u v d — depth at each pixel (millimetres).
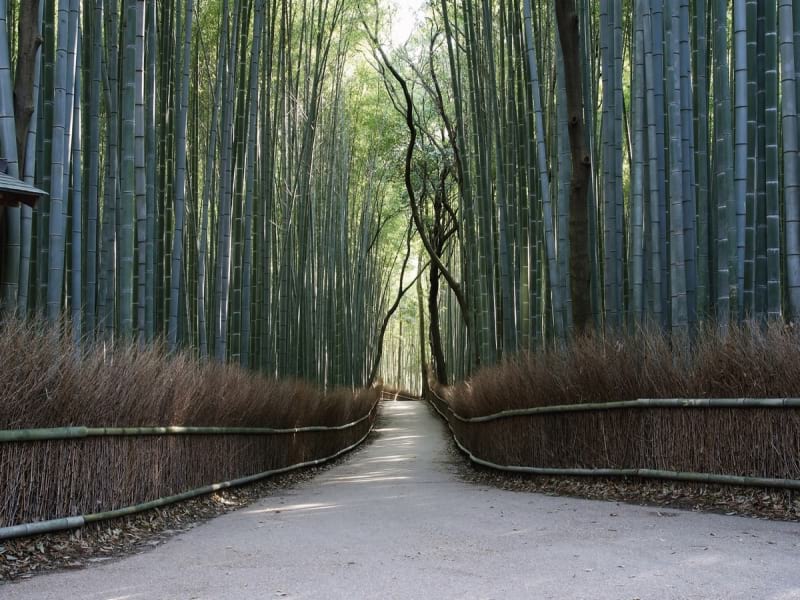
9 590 3408
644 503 5648
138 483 5359
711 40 7809
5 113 5332
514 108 10938
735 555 3645
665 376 5949
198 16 10562
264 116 11125
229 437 7406
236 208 10164
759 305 6410
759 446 5211
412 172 20984
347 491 7699
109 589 3398
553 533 4469
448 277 17625
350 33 15688
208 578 3590
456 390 14242
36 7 5617
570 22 7359
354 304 20875
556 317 8352
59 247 5742
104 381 4941
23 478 4230
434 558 3873
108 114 6895
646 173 7453
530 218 10141
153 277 7902
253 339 11242
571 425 7137
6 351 4242
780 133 8219
